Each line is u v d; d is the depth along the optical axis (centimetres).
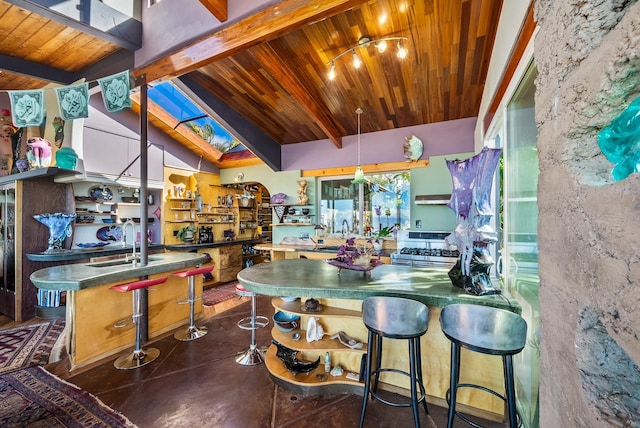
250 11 250
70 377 240
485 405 192
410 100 396
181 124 557
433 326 206
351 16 271
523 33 159
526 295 176
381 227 504
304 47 310
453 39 286
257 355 272
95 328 267
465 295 172
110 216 498
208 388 223
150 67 307
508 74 204
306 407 201
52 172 365
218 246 584
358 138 485
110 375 243
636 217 44
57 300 390
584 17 61
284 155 574
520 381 185
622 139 51
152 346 298
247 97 423
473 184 178
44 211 405
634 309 44
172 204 576
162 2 303
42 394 216
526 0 150
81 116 252
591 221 57
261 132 520
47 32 279
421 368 194
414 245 412
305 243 539
